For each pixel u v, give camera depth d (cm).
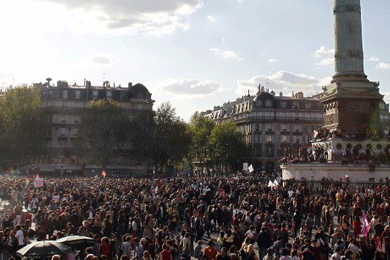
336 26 6034
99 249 1847
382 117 12306
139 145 10744
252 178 6109
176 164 11706
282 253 1722
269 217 2667
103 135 10544
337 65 6000
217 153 12925
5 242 2030
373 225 2544
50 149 11988
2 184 4834
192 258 2542
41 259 1661
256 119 13538
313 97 14950
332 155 5478
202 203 3378
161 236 2164
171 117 11088
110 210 2925
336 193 3834
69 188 4594
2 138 10031
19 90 10362
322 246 1967
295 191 3919
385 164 5219
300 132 13600
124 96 12538
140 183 5438
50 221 2580
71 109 12200
